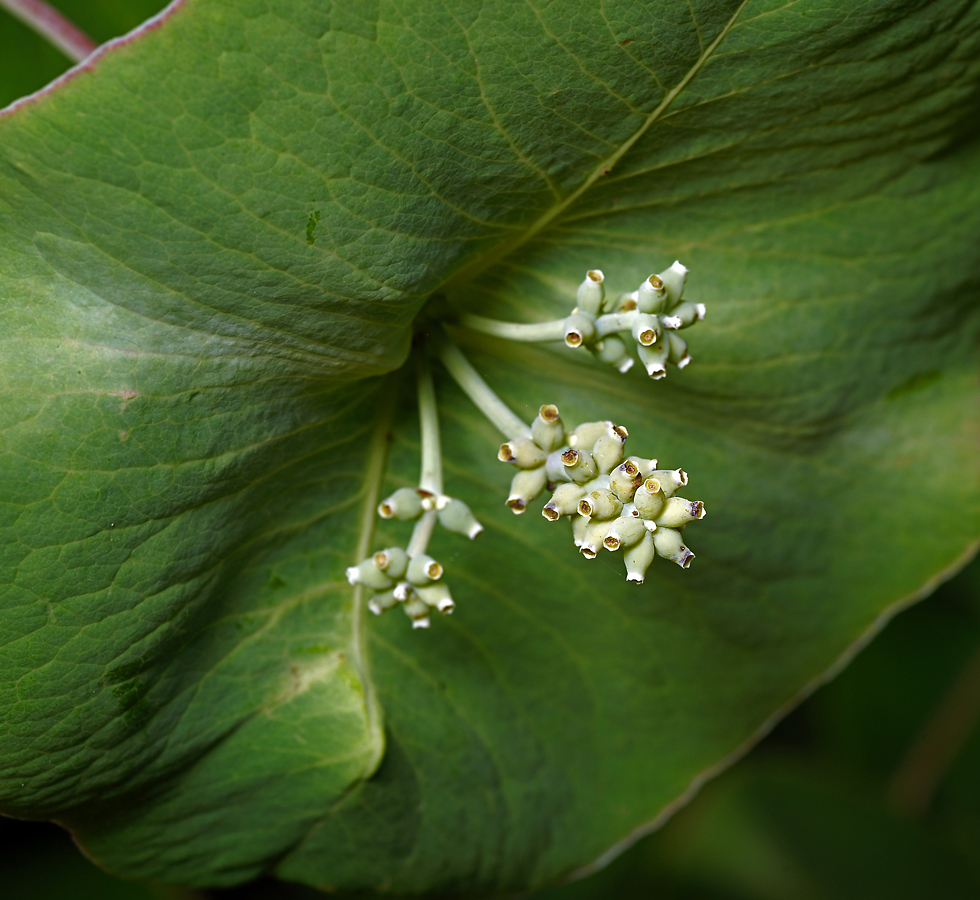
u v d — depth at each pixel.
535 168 0.23
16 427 0.23
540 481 0.23
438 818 0.27
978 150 0.25
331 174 0.22
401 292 0.23
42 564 0.23
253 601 0.25
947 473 0.27
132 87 0.22
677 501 0.23
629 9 0.22
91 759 0.25
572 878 0.29
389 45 0.22
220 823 0.26
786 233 0.25
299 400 0.24
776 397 0.26
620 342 0.24
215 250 0.23
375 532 0.26
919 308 0.26
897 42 0.23
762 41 0.23
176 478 0.24
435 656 0.27
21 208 0.22
